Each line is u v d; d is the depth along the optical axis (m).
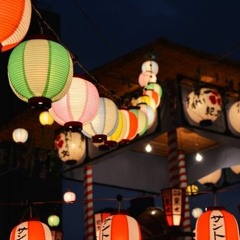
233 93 12.51
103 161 14.14
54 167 13.95
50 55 5.62
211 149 14.04
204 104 11.04
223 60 11.73
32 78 5.57
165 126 11.57
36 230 8.74
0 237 21.36
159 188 14.71
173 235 11.04
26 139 13.81
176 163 11.53
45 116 12.66
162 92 11.76
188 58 11.50
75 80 6.79
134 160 14.62
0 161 14.62
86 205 13.42
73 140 12.41
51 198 22.58
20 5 5.12
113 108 8.15
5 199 21.77
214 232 9.01
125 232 9.03
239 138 12.20
